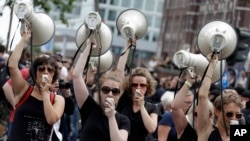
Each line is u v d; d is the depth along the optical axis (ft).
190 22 236.22
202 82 33.22
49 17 37.70
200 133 33.27
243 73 92.68
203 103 33.01
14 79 34.27
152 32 283.79
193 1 235.20
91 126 32.65
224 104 33.06
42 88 33.78
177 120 34.63
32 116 33.99
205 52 34.40
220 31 34.27
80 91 33.12
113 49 211.61
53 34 37.65
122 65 40.06
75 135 59.36
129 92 38.63
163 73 118.83
